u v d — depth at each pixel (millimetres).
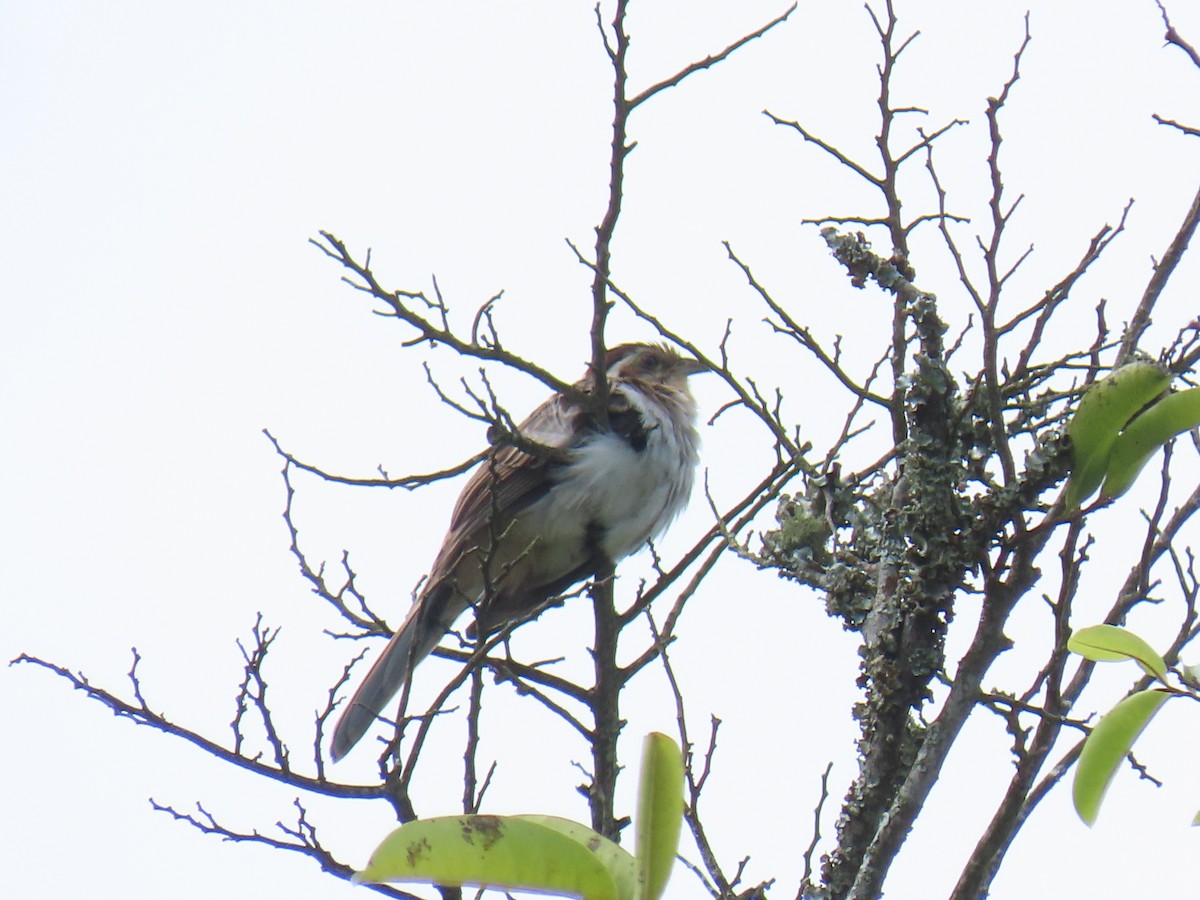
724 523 9773
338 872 7750
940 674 7949
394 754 7430
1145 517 8086
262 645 8094
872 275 8742
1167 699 6133
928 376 8117
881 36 8906
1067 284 8484
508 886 4973
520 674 9562
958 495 8141
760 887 7754
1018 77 8172
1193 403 6875
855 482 9648
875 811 7969
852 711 8406
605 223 10242
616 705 9641
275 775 7848
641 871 4922
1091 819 6152
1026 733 7035
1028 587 7160
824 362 8859
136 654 8500
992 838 6926
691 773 8031
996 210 7301
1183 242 8188
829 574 9250
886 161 8867
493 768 7156
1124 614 7992
